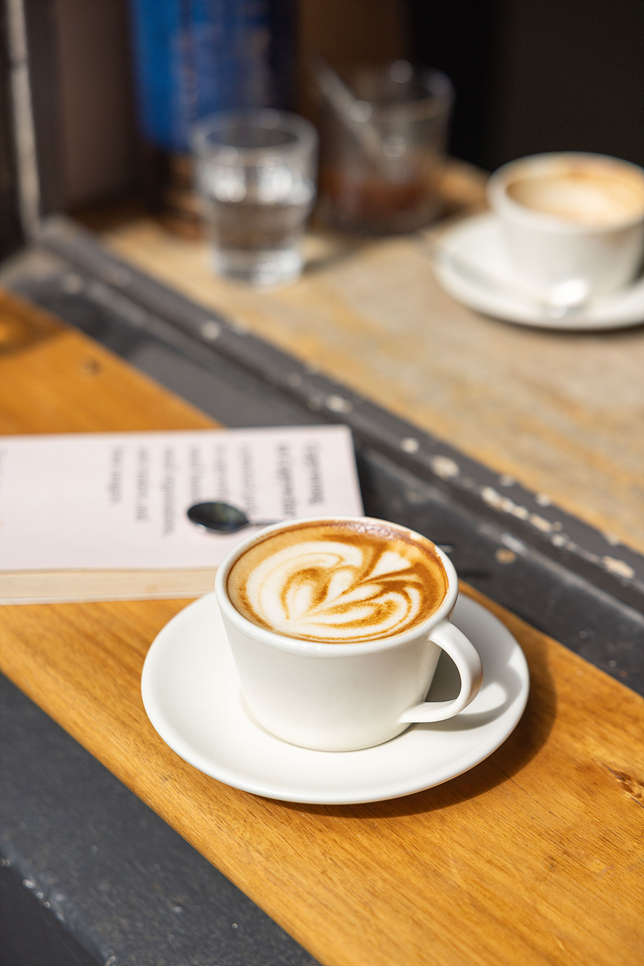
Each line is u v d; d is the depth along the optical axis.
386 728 0.79
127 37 1.35
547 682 0.86
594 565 0.93
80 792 0.84
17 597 0.90
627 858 0.78
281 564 0.81
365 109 1.29
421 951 0.74
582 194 1.26
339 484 0.98
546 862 0.78
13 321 1.17
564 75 2.51
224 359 1.14
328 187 1.35
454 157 2.02
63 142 1.33
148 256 1.29
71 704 0.84
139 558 0.92
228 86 1.25
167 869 0.81
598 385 1.12
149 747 0.82
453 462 1.01
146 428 1.04
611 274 1.18
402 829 0.79
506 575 0.94
